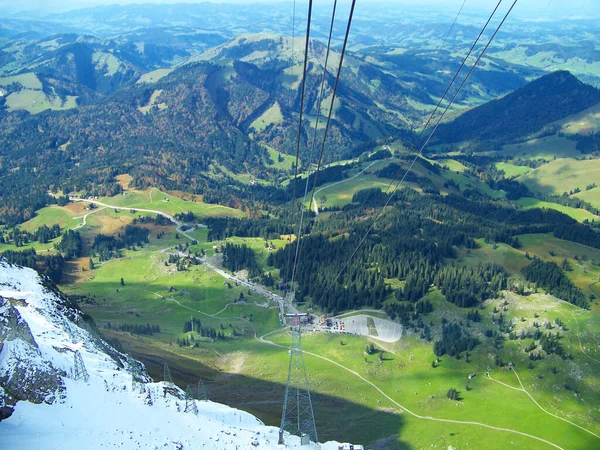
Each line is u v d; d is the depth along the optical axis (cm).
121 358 12825
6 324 9194
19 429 7806
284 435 9962
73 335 12000
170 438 8431
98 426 8294
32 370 8756
